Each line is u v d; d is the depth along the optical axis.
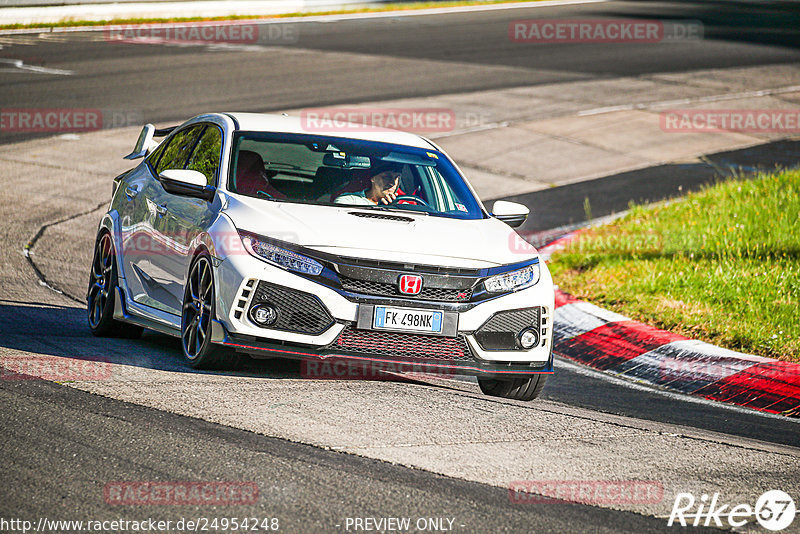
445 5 151.75
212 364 22.48
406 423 19.72
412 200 25.16
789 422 24.69
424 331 21.70
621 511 15.89
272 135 25.95
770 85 90.88
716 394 27.23
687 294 34.88
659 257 39.75
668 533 15.18
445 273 22.03
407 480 16.39
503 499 15.93
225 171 24.39
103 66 86.19
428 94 80.75
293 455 17.12
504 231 24.88
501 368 22.53
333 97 77.25
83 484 15.20
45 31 106.69
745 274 35.62
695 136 70.38
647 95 84.31
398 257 21.80
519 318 22.66
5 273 35.41
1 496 14.50
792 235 40.84
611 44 116.12
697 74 95.44
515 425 20.52
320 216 22.88
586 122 73.31
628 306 34.25
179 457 16.62
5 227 42.94
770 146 68.12
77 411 18.70
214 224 22.61
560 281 38.31
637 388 27.48
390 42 111.44
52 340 25.64
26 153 57.47
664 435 21.06
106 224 28.45
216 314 21.69
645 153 65.56
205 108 70.31
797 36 128.12
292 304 21.34
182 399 20.00
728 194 49.44
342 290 21.47
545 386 26.61
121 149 59.66
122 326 27.58
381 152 26.41
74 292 34.19
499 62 99.62
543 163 62.19
